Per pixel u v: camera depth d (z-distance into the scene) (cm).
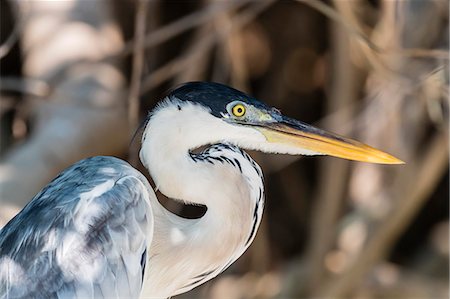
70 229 655
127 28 1299
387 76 952
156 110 720
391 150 1132
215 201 713
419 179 1142
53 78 1164
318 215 1260
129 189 680
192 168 712
